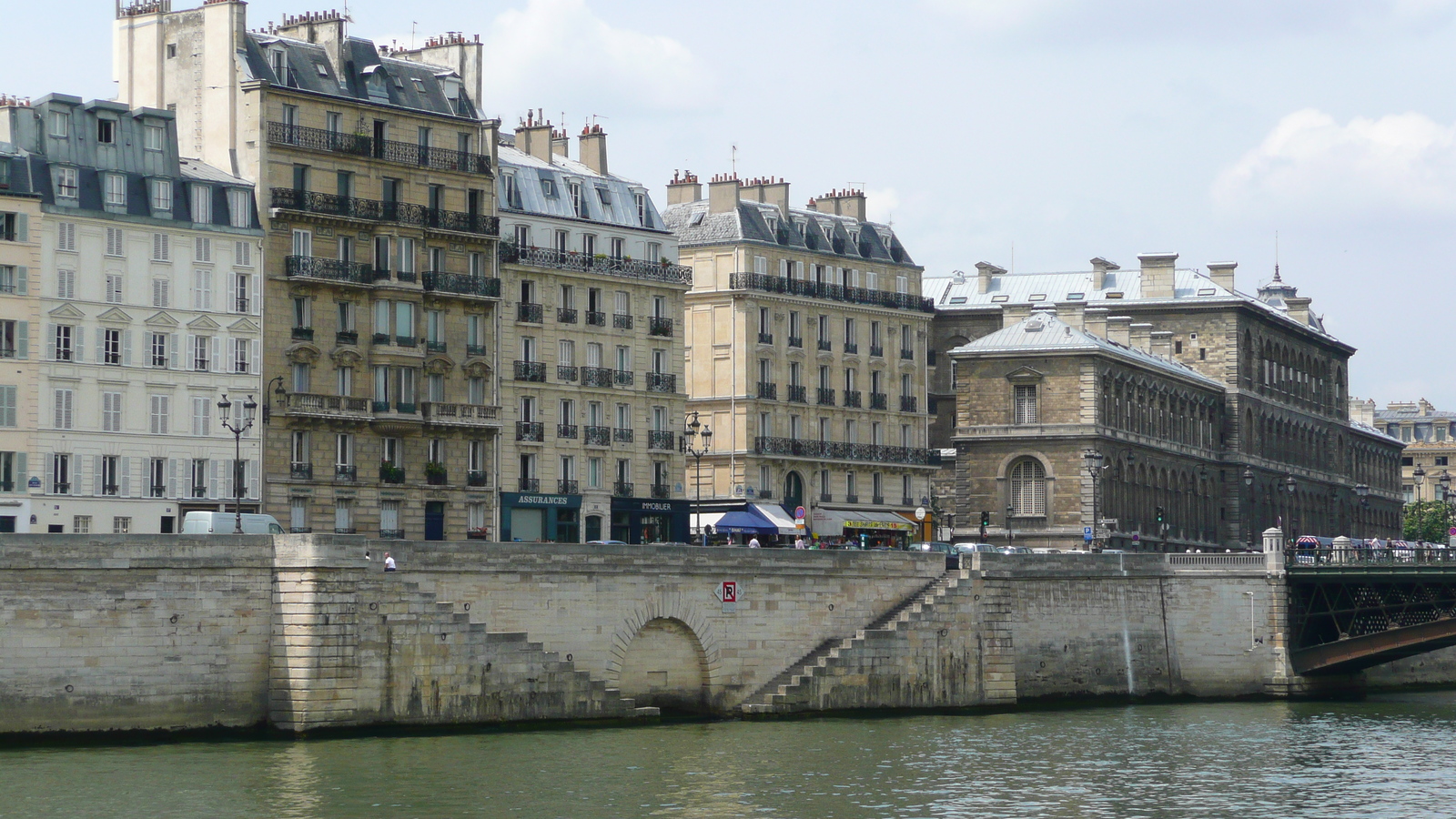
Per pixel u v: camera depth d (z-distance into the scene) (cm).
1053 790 8606
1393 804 8425
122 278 11675
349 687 9175
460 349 13212
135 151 11925
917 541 16488
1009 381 16888
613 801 7956
